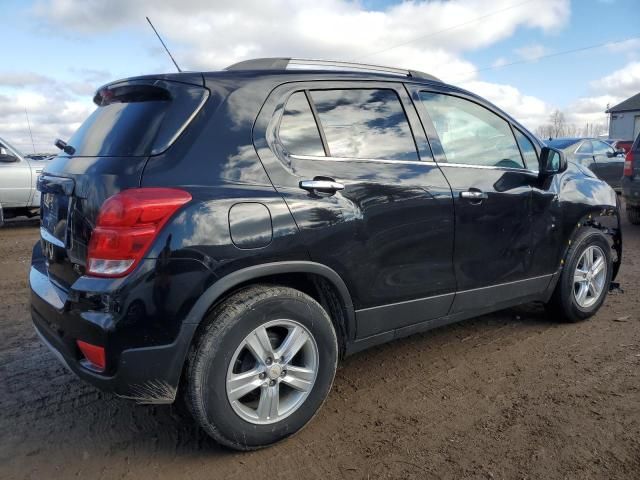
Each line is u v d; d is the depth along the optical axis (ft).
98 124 9.23
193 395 7.77
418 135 10.63
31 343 13.33
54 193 8.86
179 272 7.42
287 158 8.73
